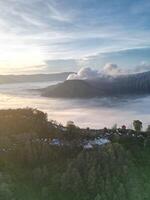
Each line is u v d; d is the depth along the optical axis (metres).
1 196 192.62
